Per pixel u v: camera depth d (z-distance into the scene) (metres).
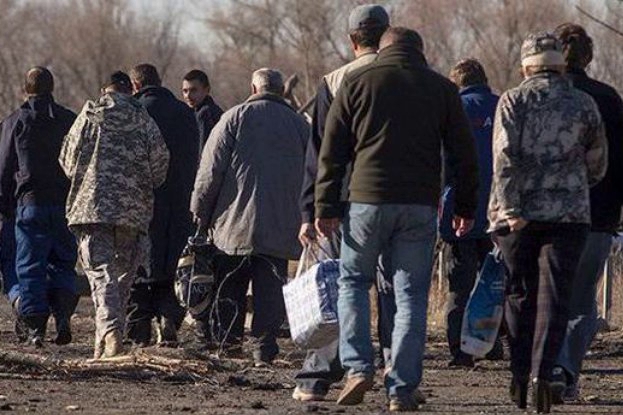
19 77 144.38
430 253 20.00
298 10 125.50
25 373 24.50
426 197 19.77
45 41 145.88
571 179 19.95
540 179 19.95
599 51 100.00
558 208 19.89
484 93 28.11
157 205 30.38
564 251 19.94
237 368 26.34
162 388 23.22
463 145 20.05
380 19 21.42
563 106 19.98
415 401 20.02
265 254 27.47
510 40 107.81
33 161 31.27
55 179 31.36
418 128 19.72
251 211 27.44
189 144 30.72
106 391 22.67
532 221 19.95
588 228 20.16
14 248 32.31
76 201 26.64
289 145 27.66
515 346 20.47
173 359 25.05
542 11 107.44
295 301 21.27
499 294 21.12
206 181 27.66
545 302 19.95
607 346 31.59
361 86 19.81
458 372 27.00
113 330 26.19
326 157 19.91
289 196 27.61
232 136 27.56
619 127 21.17
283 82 28.12
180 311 30.47
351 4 125.19
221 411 20.22
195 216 28.06
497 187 19.98
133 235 26.86
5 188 31.50
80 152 26.67
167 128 30.55
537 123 19.95
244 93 136.75
